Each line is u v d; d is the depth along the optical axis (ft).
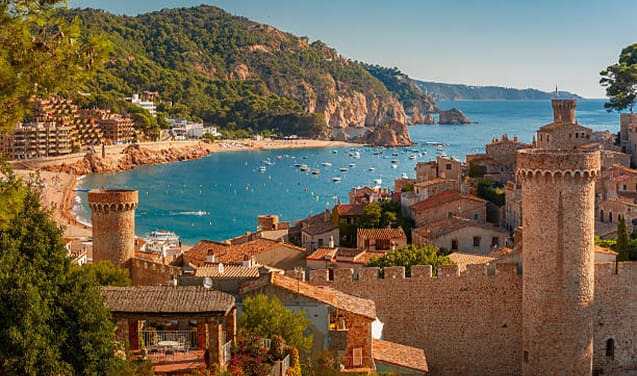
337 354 177.06
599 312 236.22
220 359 142.51
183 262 367.66
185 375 138.21
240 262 327.88
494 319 237.25
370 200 538.47
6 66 99.96
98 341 123.13
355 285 231.30
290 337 163.73
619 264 236.63
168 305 144.66
